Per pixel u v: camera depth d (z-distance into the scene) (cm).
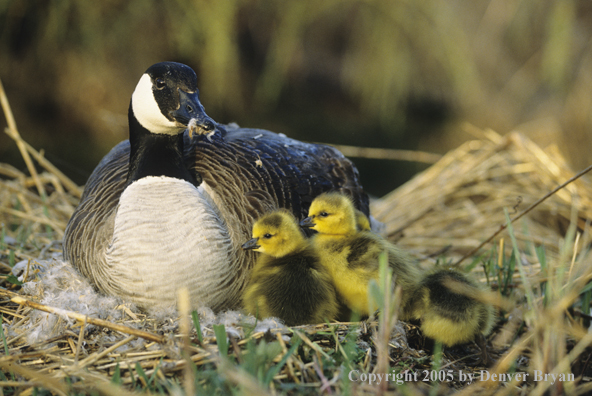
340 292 845
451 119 2738
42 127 2312
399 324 791
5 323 802
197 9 2286
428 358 777
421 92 2762
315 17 2705
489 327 818
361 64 2758
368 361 708
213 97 2444
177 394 556
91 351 718
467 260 1200
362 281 809
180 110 787
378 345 680
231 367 588
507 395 670
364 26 2697
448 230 1362
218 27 2312
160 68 802
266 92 2608
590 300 930
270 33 2667
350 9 2700
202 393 600
